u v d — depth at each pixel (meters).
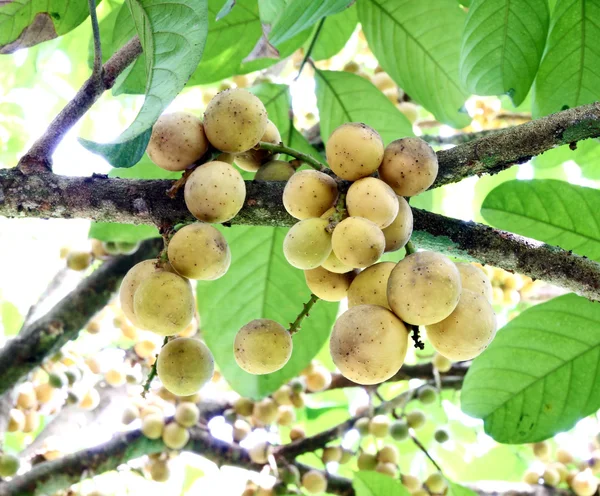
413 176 0.32
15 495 0.66
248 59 0.40
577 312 0.50
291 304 0.61
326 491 0.76
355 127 0.32
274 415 0.80
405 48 0.63
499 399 0.53
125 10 0.50
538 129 0.35
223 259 0.32
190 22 0.31
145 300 0.31
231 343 0.62
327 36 0.65
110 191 0.34
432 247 0.37
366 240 0.30
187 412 0.75
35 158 0.34
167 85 0.31
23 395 0.76
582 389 0.52
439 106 0.65
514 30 0.51
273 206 0.35
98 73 0.36
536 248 0.36
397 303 0.29
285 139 0.60
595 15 0.50
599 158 0.77
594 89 0.53
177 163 0.35
